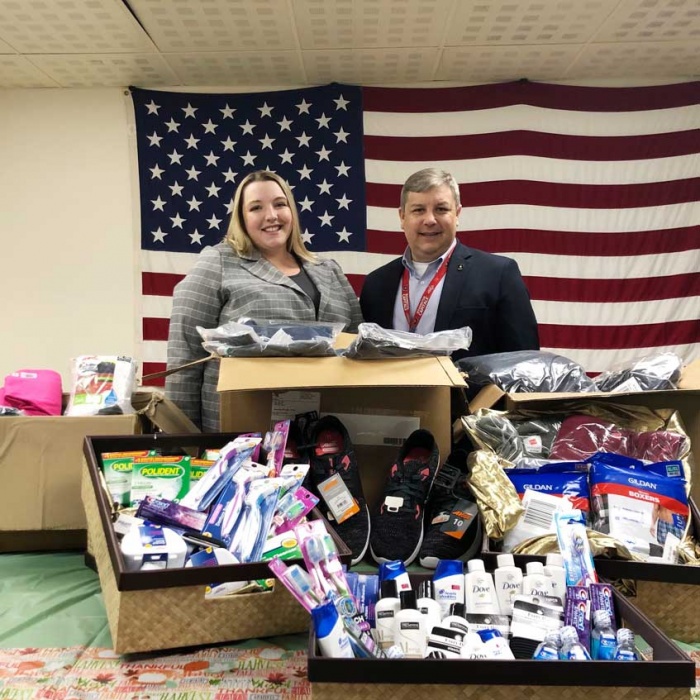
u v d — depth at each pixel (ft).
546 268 10.66
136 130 10.73
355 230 10.67
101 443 4.41
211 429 5.52
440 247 6.73
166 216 10.74
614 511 3.86
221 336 4.67
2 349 10.78
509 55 9.83
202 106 10.74
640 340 10.68
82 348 10.80
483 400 4.77
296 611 3.45
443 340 4.57
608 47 9.57
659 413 4.64
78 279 10.78
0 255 10.75
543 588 3.14
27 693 2.84
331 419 4.69
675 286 10.62
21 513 4.59
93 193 10.78
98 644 3.35
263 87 10.80
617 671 2.43
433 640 2.79
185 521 3.55
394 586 3.18
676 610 3.50
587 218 10.66
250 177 6.14
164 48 9.46
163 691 2.89
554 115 10.64
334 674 2.46
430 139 10.69
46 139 10.77
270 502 3.62
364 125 10.69
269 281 5.83
